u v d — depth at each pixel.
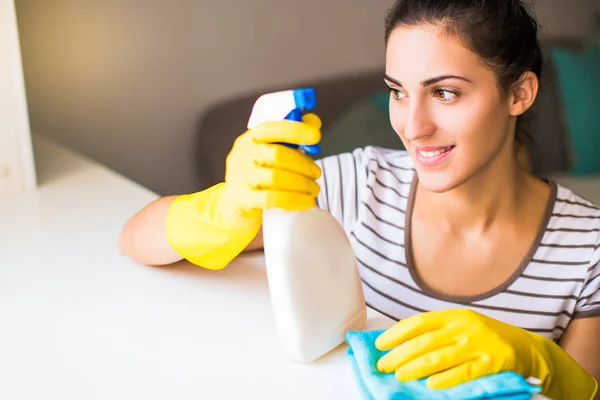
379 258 1.17
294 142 0.74
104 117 1.86
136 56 1.86
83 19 1.76
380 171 1.22
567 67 2.47
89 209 1.25
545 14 2.51
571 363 0.85
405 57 0.94
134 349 0.82
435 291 1.13
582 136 2.48
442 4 0.92
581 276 1.13
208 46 1.96
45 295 0.94
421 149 0.98
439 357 0.73
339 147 2.15
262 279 0.98
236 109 2.03
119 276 0.99
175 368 0.78
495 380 0.71
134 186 1.38
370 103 2.20
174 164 1.99
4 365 0.79
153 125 1.94
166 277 0.98
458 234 1.14
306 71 2.12
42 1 1.70
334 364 0.79
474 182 1.08
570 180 2.47
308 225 0.76
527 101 1.04
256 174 0.75
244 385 0.76
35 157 1.52
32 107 1.76
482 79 0.94
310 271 0.76
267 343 0.83
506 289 1.13
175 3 1.88
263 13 2.01
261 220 0.83
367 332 0.79
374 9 2.16
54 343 0.83
